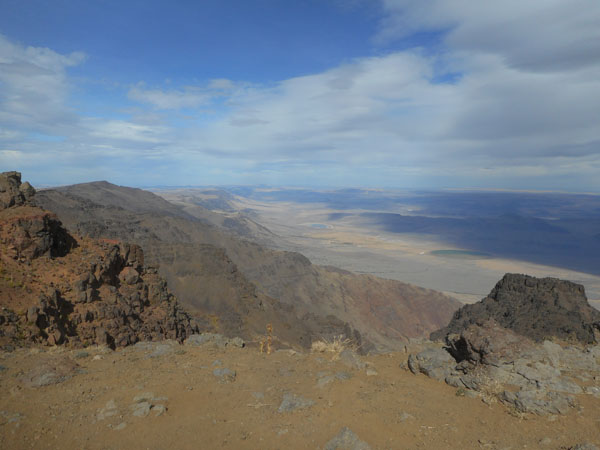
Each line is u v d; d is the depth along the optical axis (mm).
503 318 23922
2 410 9539
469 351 12609
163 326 24875
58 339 17078
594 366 12734
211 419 9570
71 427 8969
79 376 12148
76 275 21688
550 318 21344
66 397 10508
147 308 26016
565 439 8508
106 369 12938
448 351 14445
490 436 8844
